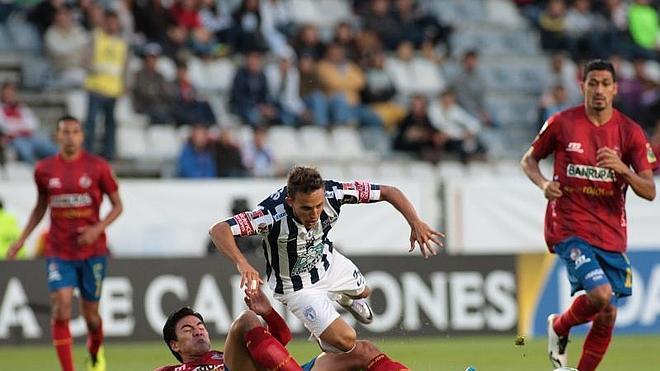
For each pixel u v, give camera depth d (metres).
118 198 33.75
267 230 22.12
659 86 72.69
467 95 68.94
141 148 62.50
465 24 78.69
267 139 64.12
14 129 59.44
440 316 47.19
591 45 76.00
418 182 53.50
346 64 67.19
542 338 47.44
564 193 26.95
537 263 48.38
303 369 23.11
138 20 66.31
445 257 47.47
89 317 33.38
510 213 54.12
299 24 71.56
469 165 65.69
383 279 46.72
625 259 26.97
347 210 52.34
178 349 24.58
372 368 22.47
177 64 65.62
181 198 52.00
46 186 33.22
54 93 64.31
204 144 57.88
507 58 76.81
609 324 27.36
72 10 65.50
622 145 26.81
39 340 44.56
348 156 65.62
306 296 22.67
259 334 22.02
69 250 33.00
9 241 48.19
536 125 68.94
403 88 71.69
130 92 62.38
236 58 68.75
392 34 72.56
